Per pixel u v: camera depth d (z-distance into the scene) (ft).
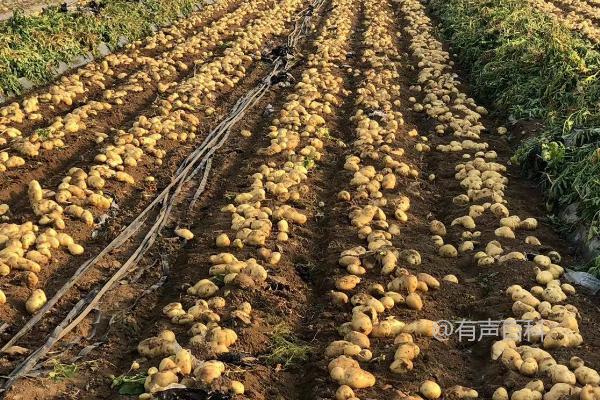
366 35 49.83
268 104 34.78
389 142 28.50
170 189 24.71
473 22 46.37
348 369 14.05
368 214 21.48
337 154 28.27
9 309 16.80
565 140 25.23
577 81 29.37
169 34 48.62
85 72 36.65
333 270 18.69
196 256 19.60
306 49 47.47
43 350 15.37
